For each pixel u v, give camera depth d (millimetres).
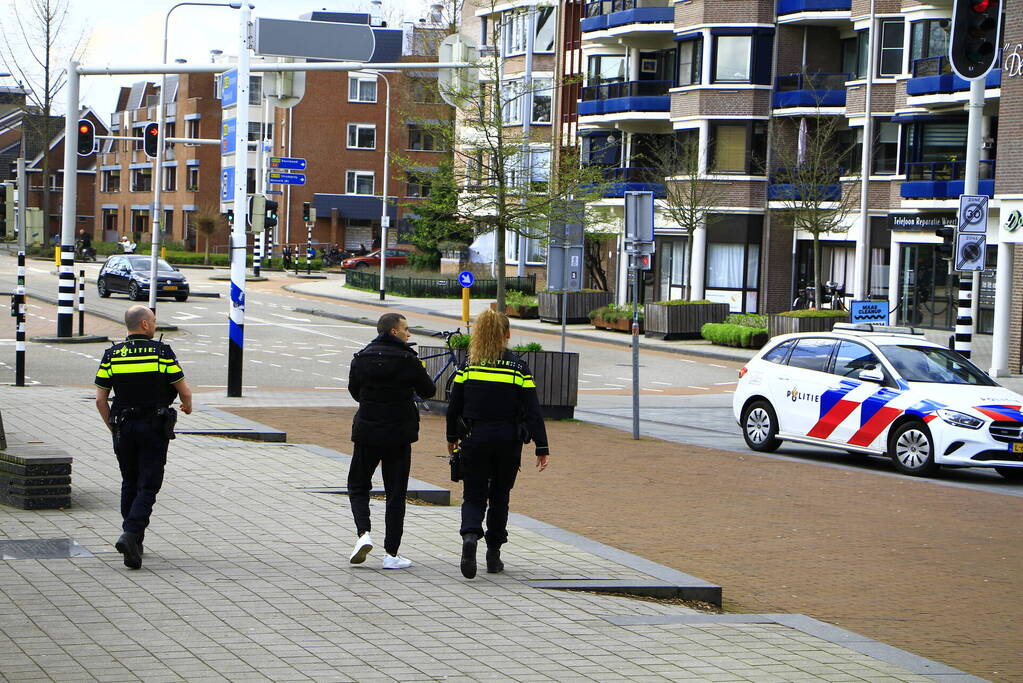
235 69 21328
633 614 8016
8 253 81375
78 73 27625
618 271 55375
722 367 35688
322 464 13719
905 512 13281
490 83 38500
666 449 17938
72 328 33125
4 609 7383
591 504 12820
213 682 6125
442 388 20734
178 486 11953
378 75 87312
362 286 60594
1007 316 32156
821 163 45750
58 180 111062
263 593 8039
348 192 87438
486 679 6406
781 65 49406
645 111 53250
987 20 17625
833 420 17547
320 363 31234
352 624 7383
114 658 6465
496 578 8836
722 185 49812
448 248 67000
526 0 46594
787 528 12016
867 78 44969
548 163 46656
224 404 20828
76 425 15719
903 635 8312
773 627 7906
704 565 10203
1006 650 8023
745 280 49656
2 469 10812
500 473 9031
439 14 71875
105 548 9164
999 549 11477
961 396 16469
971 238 20172
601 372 33156
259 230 22141
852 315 24891
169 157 95125
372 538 10031
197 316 42219
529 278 60000
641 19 53000
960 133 42312
